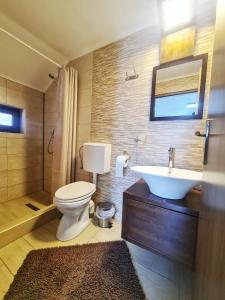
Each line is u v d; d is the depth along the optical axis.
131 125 1.63
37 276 1.06
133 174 1.64
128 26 1.56
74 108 1.96
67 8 1.40
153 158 1.51
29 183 2.36
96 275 1.08
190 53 1.29
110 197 1.82
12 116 2.20
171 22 1.34
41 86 2.36
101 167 1.69
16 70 1.99
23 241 1.40
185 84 1.32
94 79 1.88
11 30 1.62
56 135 1.91
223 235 0.46
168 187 1.00
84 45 1.87
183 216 0.94
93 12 1.43
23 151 2.25
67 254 1.26
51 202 2.02
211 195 0.61
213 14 1.20
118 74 1.69
